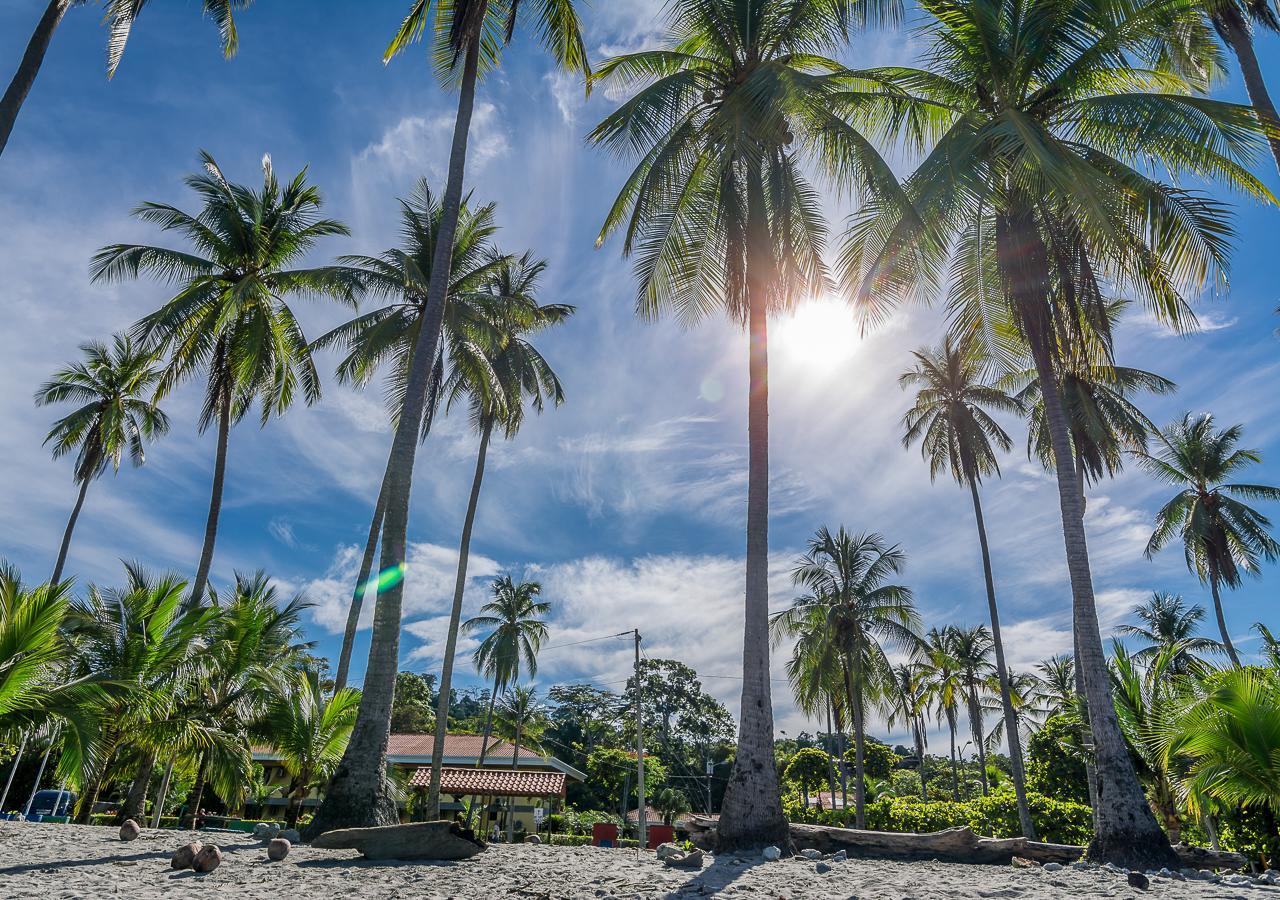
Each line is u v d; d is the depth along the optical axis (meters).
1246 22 16.27
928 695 49.72
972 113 14.19
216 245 22.66
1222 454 31.86
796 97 11.73
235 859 8.82
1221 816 17.95
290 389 23.94
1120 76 14.65
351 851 9.80
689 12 14.56
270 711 21.20
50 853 8.83
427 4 15.78
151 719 17.44
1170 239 12.80
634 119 13.39
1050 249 14.00
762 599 12.12
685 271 15.23
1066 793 34.62
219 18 13.48
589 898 6.79
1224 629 30.25
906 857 11.50
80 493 28.70
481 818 39.91
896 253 12.83
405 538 12.45
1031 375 29.33
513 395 25.17
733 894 7.15
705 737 72.25
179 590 18.70
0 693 12.78
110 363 29.28
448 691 23.80
